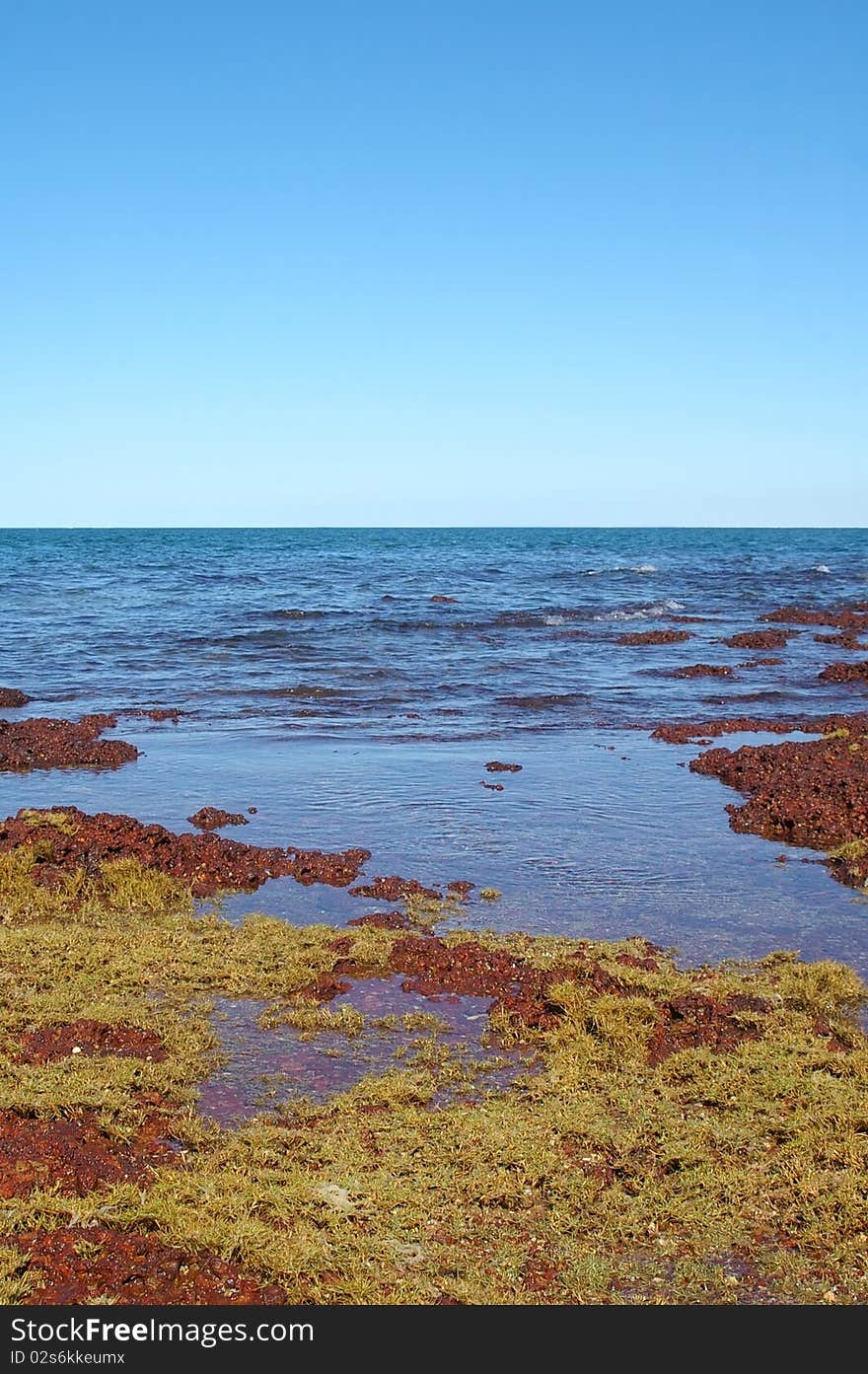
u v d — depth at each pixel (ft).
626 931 32.40
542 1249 18.21
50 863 37.37
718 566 236.63
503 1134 21.01
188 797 48.88
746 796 49.32
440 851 40.40
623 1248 18.25
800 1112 21.83
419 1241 18.25
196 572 209.46
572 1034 25.29
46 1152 20.20
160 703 74.90
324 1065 24.11
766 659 97.91
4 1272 17.19
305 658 97.04
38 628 114.93
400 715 71.05
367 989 28.32
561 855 39.96
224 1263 17.75
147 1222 18.54
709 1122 21.56
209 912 34.04
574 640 111.45
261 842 41.52
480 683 84.79
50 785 51.26
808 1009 26.84
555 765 55.77
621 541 459.32
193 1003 27.12
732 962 30.07
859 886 36.68
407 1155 20.38
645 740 63.41
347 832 43.14
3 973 28.35
